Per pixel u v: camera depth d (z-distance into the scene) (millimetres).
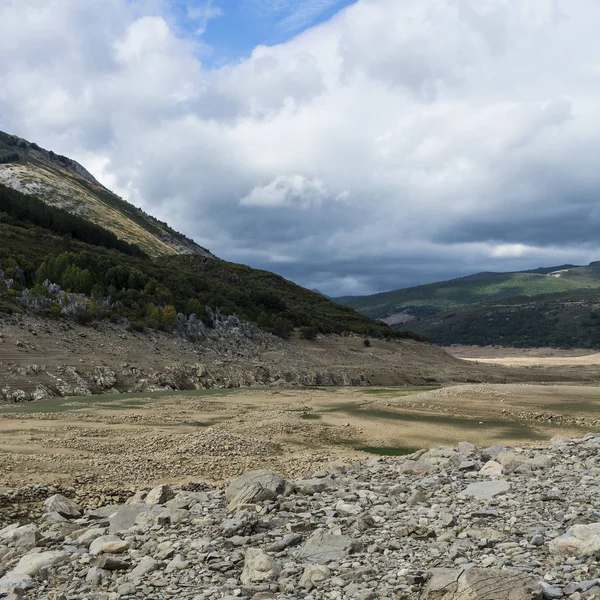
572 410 47562
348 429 40594
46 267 98688
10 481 23078
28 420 42188
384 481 19141
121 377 71688
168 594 10016
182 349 91500
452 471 19734
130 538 13750
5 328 73000
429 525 12695
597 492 14352
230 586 9992
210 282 147625
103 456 29328
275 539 12664
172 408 52406
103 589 10766
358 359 123688
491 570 8711
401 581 9359
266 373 90625
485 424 43188
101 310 90250
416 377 113375
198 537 13289
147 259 170375
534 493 15039
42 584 11438
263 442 34438
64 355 71750
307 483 18391
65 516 18234
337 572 10188
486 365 155625
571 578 8602
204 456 30016
